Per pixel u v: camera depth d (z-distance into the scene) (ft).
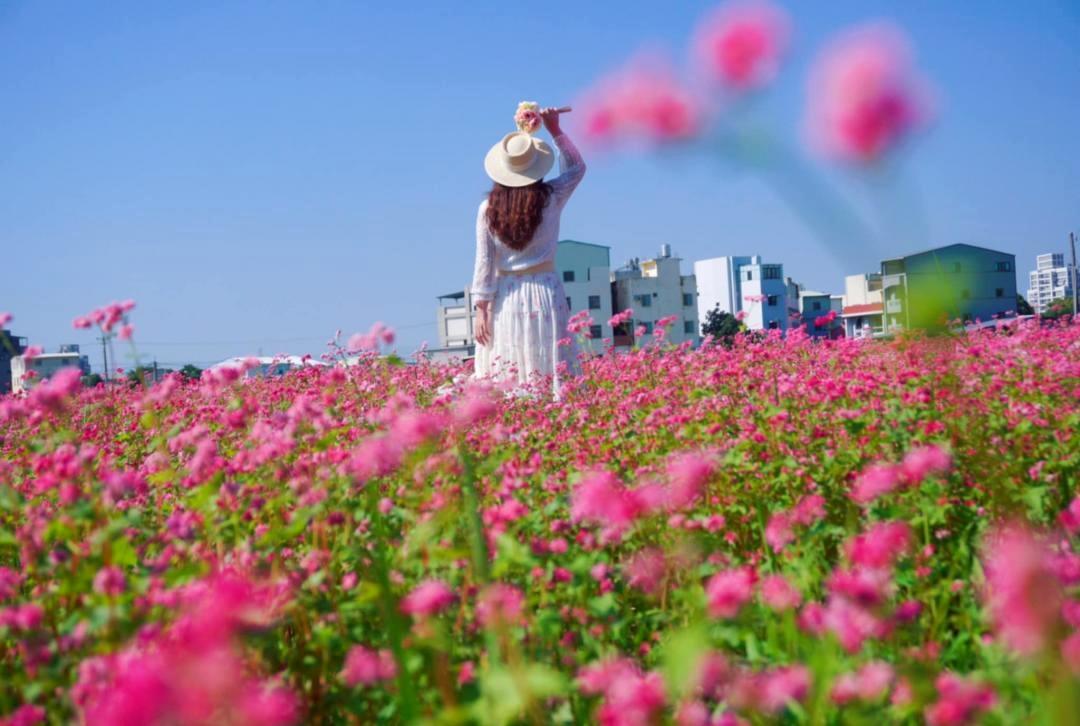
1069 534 8.79
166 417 16.89
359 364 24.59
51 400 10.55
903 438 12.05
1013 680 6.31
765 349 23.36
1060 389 15.61
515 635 7.18
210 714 5.03
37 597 8.64
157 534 9.95
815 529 9.44
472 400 11.38
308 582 8.04
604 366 26.16
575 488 10.02
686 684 5.52
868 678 5.92
